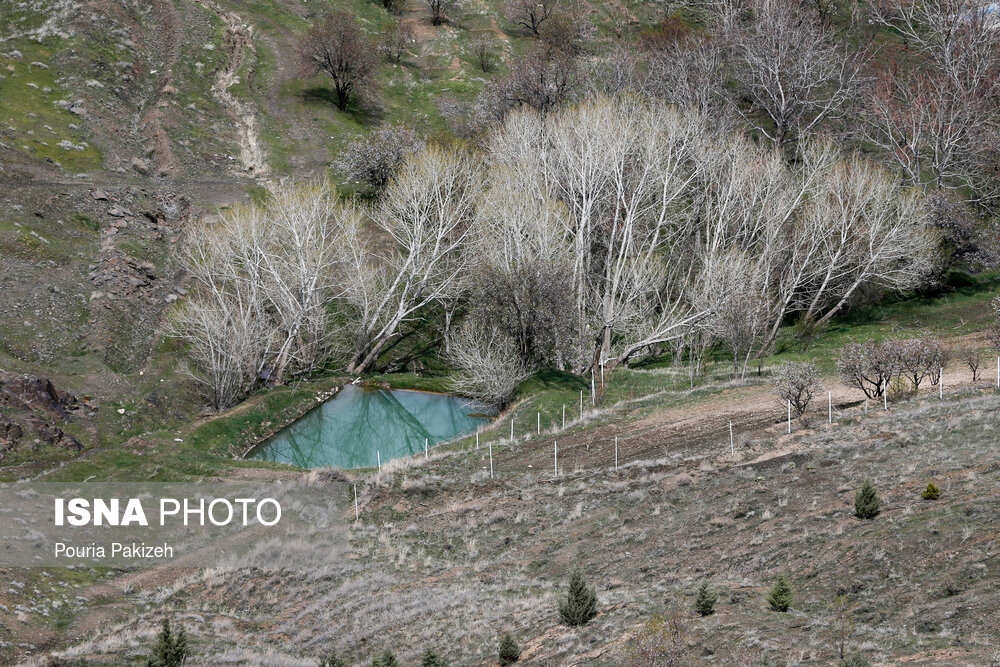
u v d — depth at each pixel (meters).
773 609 22.41
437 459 42.28
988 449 28.47
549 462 40.22
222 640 27.66
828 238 61.97
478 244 57.31
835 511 26.97
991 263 65.75
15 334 51.41
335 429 52.25
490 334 53.84
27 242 57.53
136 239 62.69
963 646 18.64
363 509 38.09
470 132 84.06
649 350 58.38
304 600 30.67
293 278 57.16
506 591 28.42
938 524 23.92
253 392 53.88
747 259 56.03
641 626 22.42
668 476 35.06
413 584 30.59
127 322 56.12
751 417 41.44
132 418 49.00
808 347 57.16
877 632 20.20
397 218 62.44
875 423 35.12
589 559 29.95
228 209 67.19
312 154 82.19
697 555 27.55
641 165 61.75
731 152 64.25
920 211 63.69
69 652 26.23
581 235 56.62
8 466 41.22
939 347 40.75
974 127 77.62
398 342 62.00
